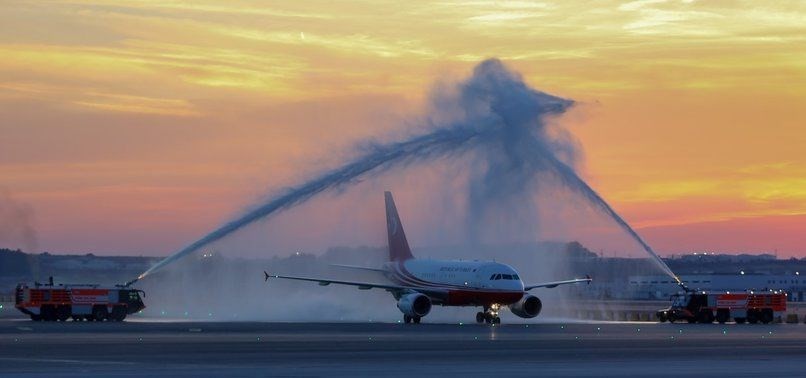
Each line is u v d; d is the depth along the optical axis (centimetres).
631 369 7388
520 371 7219
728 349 9475
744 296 16912
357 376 6862
